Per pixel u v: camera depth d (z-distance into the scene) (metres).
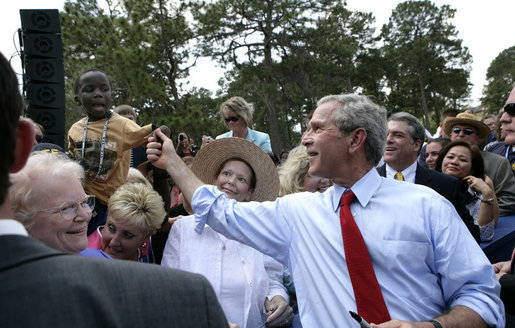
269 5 21.75
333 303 1.59
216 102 31.52
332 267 1.62
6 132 0.62
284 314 2.12
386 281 1.53
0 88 0.61
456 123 4.59
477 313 1.45
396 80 42.25
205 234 2.24
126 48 15.55
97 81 3.20
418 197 1.60
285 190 3.09
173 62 18.25
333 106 1.68
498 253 3.43
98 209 2.98
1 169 0.62
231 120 5.10
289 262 1.82
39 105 4.66
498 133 5.56
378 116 1.67
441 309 1.59
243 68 22.89
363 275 1.52
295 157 3.11
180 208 3.07
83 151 3.09
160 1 17.64
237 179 2.54
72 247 1.52
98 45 16.56
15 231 0.64
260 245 1.80
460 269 1.54
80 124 3.32
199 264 2.15
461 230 1.60
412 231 1.55
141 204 2.10
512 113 2.34
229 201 1.85
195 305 0.67
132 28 15.37
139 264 0.70
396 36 51.97
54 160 1.56
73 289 0.60
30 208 1.42
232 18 21.50
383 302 1.49
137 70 15.02
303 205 1.78
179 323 0.65
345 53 24.33
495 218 3.59
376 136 1.64
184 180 1.93
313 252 1.68
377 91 40.06
